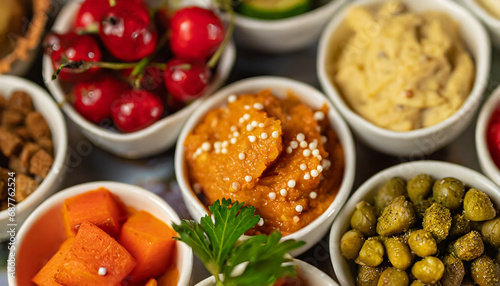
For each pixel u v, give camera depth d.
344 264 0.31
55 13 0.38
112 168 0.36
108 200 0.32
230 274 0.29
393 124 0.33
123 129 0.34
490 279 0.30
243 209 0.29
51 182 0.33
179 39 0.33
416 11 0.36
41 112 0.35
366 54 0.35
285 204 0.31
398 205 0.30
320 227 0.32
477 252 0.30
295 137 0.32
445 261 0.30
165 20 0.35
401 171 0.32
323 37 0.35
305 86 0.34
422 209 0.31
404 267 0.30
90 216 0.31
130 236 0.31
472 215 0.30
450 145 0.36
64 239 0.32
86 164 0.36
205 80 0.34
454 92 0.33
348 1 0.37
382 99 0.34
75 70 0.32
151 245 0.31
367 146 0.35
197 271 0.34
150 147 0.35
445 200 0.31
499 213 0.31
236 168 0.31
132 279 0.31
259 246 0.28
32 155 0.33
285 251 0.28
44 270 0.31
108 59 0.34
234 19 0.36
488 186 0.31
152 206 0.32
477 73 0.34
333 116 0.34
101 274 0.30
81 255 0.30
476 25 0.35
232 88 0.34
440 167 0.32
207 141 0.33
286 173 0.32
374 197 0.32
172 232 0.31
